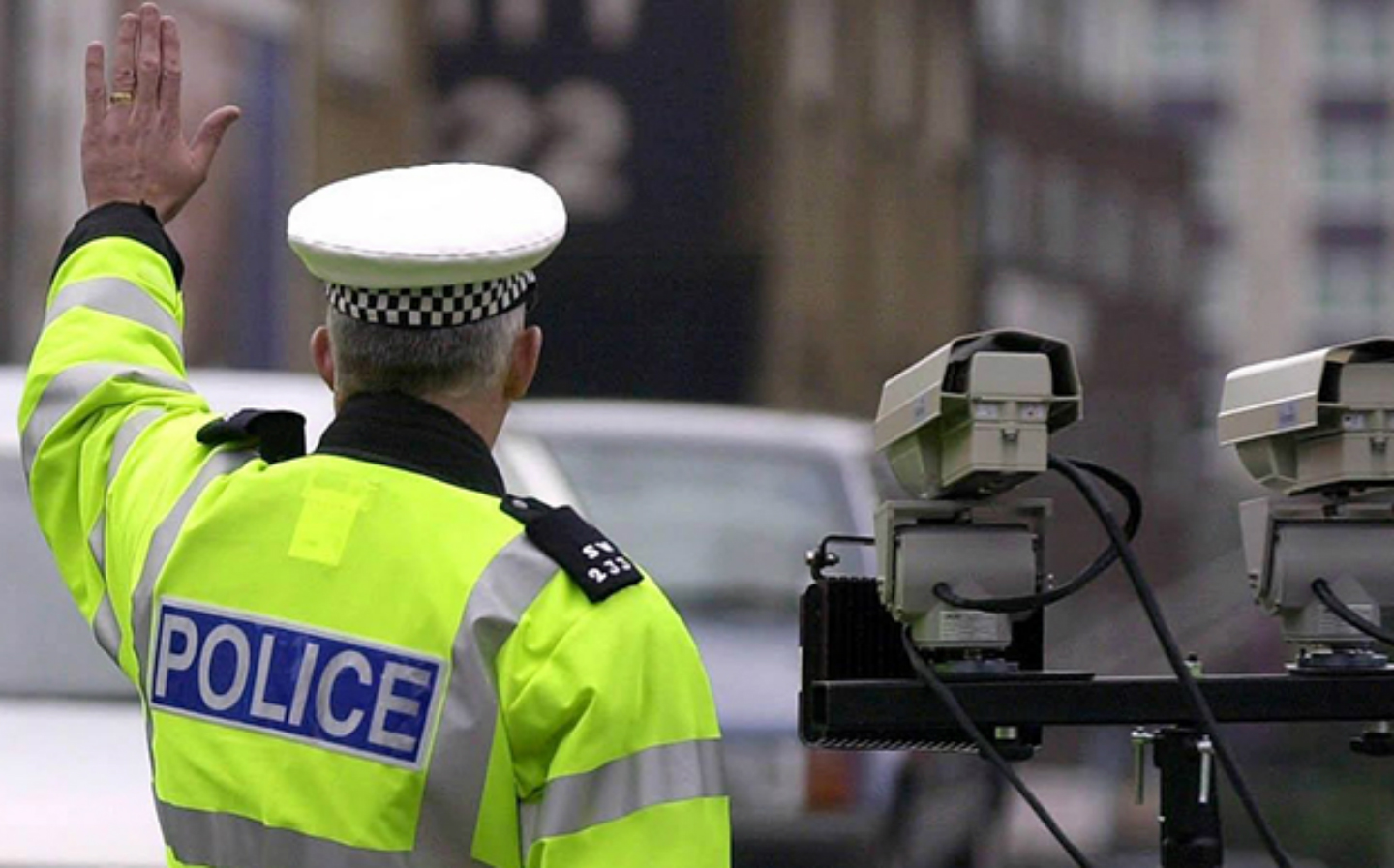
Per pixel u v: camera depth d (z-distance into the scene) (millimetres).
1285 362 9742
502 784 8359
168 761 8891
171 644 8930
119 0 58469
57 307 9867
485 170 8922
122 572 9227
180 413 9539
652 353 91938
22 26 55344
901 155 125562
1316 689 9547
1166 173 185625
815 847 23734
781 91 103562
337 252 8562
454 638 8422
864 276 117812
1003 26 153375
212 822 8711
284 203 68938
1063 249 165250
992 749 9195
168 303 9945
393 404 8797
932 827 26328
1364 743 9672
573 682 8250
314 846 8500
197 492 9109
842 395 114438
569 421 28531
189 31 61406
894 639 9586
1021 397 9133
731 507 27328
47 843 16375
